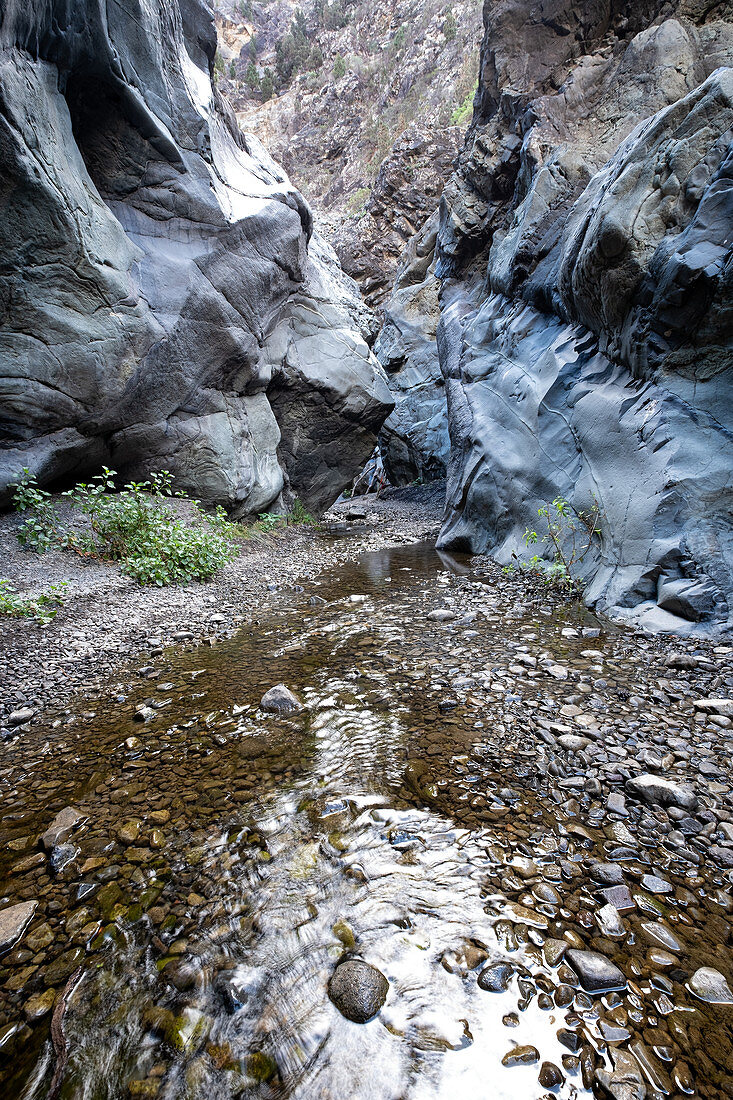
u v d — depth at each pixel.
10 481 6.05
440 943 1.63
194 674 3.89
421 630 4.60
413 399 18.69
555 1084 1.26
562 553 5.96
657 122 5.22
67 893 1.90
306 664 3.96
